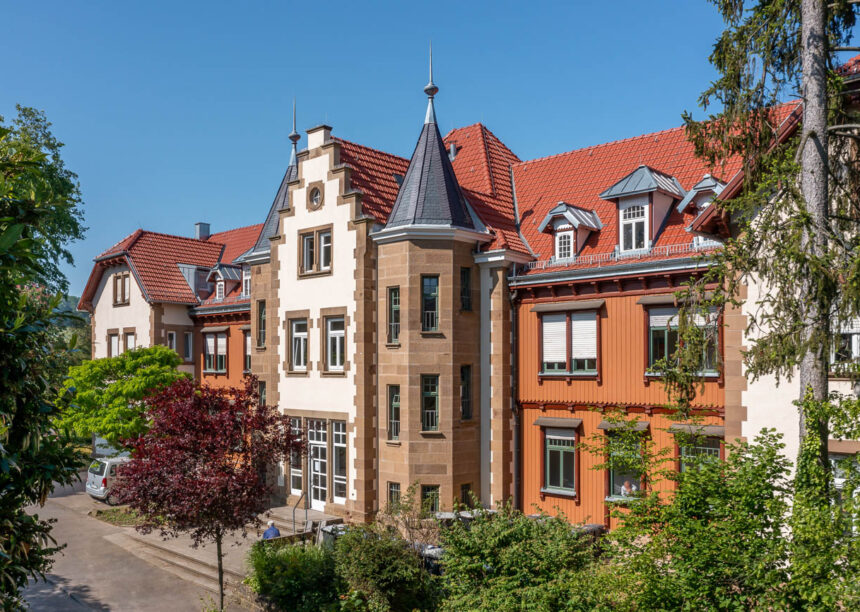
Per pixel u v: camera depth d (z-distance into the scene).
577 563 11.35
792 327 10.16
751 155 11.68
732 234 15.00
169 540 22.06
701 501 8.62
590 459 20.30
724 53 11.33
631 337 19.73
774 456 8.57
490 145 27.56
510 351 22.09
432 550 15.55
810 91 10.57
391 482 21.72
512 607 10.64
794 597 7.36
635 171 20.45
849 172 11.60
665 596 8.16
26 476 7.38
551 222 22.11
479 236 21.83
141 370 26.28
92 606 17.06
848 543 7.14
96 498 27.88
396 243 21.64
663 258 19.31
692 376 11.85
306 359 24.98
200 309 34.56
